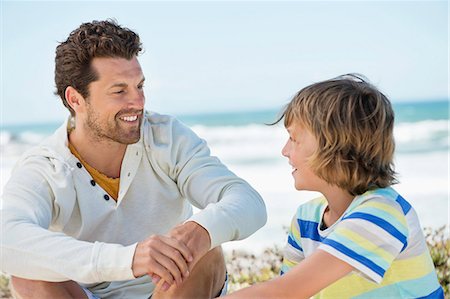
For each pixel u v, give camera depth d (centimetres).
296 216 300
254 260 511
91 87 328
